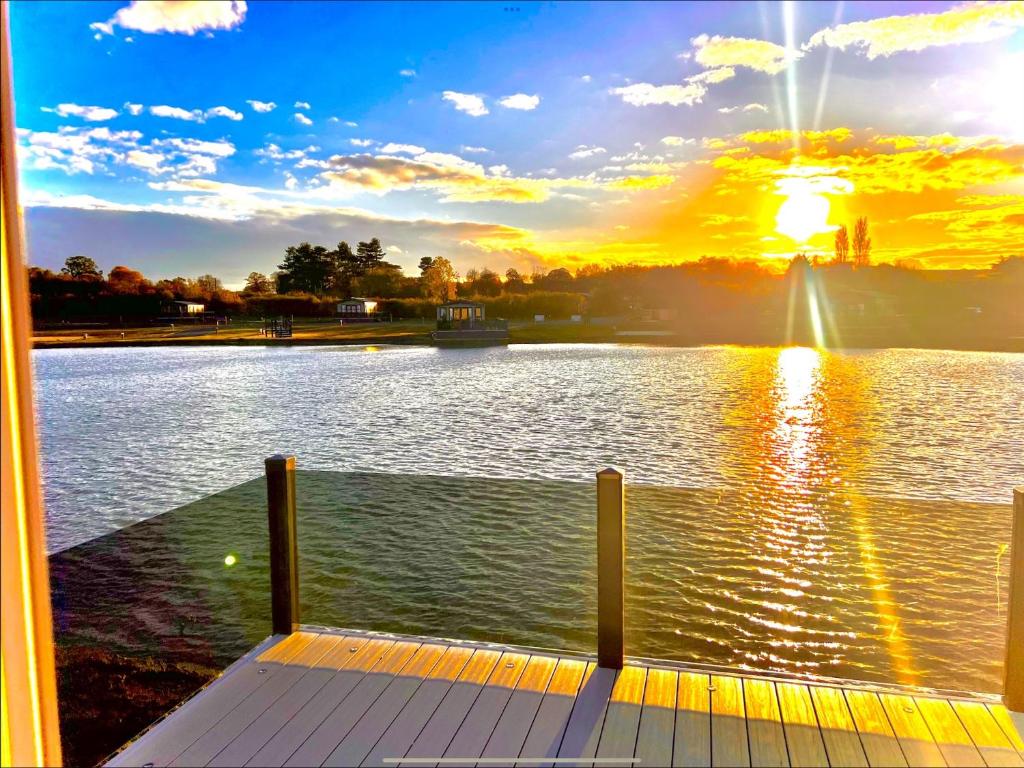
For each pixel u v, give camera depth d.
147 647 4.62
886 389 23.11
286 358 39.09
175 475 11.27
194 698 2.78
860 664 4.50
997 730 2.50
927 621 5.12
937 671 4.39
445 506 8.58
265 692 2.82
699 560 6.46
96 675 4.15
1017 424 16.05
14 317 1.63
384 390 23.50
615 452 12.80
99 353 44.59
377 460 12.12
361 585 5.95
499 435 14.77
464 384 25.08
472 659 3.09
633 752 2.39
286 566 3.34
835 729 2.51
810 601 5.49
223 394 22.89
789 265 78.94
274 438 14.75
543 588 5.86
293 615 3.38
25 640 1.68
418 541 7.12
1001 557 6.47
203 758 2.39
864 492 9.57
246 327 69.06
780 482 10.27
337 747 2.44
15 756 1.67
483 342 50.72
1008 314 66.88
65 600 5.51
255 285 98.25
